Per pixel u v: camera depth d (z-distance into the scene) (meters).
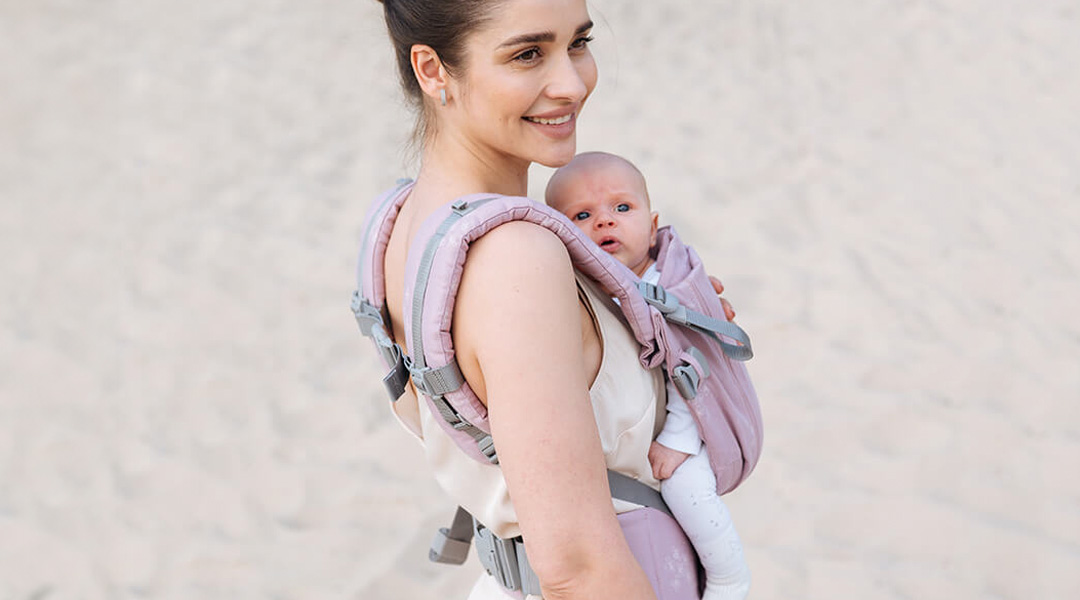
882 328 4.31
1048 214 5.07
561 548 1.19
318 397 4.18
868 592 3.05
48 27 7.40
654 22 7.31
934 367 4.04
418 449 3.86
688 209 5.31
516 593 1.54
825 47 6.96
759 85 6.56
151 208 5.63
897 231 5.02
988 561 3.13
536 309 1.22
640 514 1.49
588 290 1.37
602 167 1.81
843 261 4.79
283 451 3.89
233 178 5.86
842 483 3.48
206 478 3.79
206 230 5.41
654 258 1.85
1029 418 3.74
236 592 3.29
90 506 3.70
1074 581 3.04
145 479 3.81
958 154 5.69
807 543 3.24
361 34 7.25
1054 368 3.99
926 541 3.22
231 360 4.44
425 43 1.38
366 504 3.61
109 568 3.44
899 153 5.74
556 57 1.36
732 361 1.61
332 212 5.52
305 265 5.08
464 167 1.45
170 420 4.11
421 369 1.30
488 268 1.24
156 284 5.00
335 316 4.70
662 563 1.50
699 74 6.72
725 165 5.72
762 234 5.07
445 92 1.41
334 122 6.34
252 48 7.16
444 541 1.89
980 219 5.07
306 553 3.41
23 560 3.49
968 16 7.20
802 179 5.55
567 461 1.20
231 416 4.11
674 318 1.47
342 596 3.22
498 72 1.35
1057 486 3.41
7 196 5.79
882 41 6.98
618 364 1.40
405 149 1.64
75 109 6.57
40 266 5.19
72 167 6.03
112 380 4.38
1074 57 6.61
